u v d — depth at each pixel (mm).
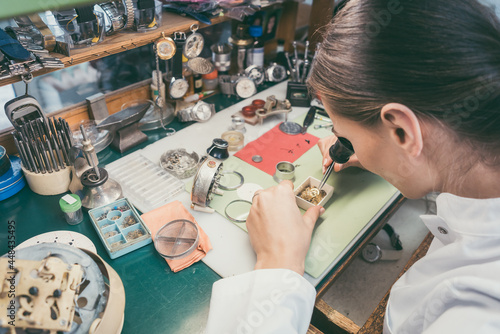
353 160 1245
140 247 975
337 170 1232
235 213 1074
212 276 909
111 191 1090
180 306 841
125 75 1695
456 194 483
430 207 2109
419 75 388
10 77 959
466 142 420
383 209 1121
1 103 1249
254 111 1530
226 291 696
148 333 783
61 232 980
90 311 565
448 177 469
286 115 1511
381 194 1167
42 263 540
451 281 451
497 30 382
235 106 1627
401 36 387
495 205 446
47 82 1671
